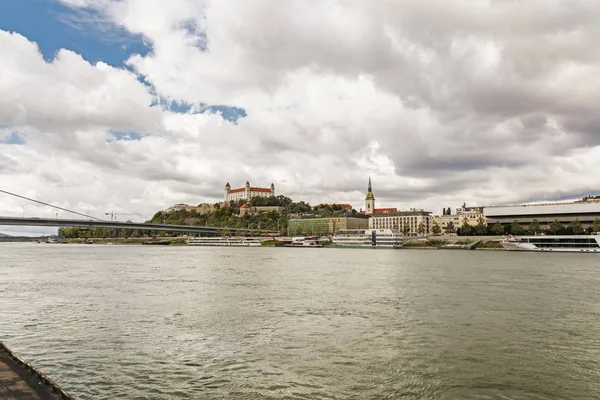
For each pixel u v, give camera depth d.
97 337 51.66
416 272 127.19
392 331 54.75
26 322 59.28
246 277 113.56
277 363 42.66
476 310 67.69
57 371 40.09
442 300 76.69
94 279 108.00
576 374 40.31
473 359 44.09
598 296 80.69
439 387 37.19
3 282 101.50
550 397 35.47
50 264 157.00
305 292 86.25
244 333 53.69
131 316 63.22
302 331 54.62
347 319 61.41
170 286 95.12
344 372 40.44
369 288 92.00
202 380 38.28
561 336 52.47
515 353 46.00
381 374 39.94
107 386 36.69
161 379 38.41
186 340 50.47
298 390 36.31
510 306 70.81
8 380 27.23
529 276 115.12
